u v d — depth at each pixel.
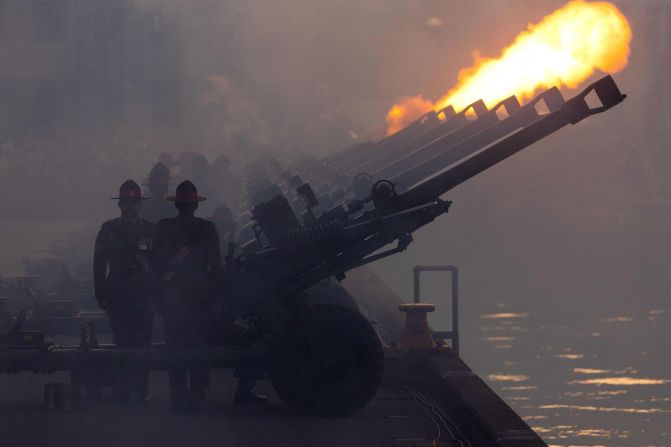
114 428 32.03
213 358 33.94
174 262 34.16
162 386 40.25
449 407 34.34
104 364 34.38
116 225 36.34
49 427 32.12
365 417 33.69
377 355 33.50
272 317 33.62
